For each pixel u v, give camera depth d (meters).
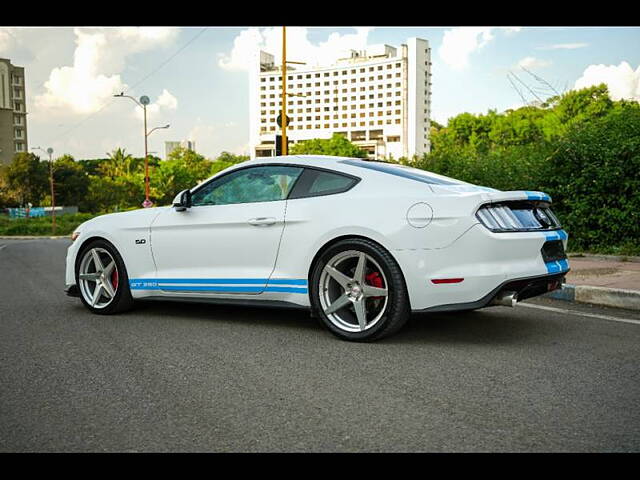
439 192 4.31
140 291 5.61
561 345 4.32
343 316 4.59
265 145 139.88
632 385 3.40
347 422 2.89
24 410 3.12
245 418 2.96
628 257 8.72
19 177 80.25
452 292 4.15
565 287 6.23
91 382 3.59
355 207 4.50
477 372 3.67
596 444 2.61
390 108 159.50
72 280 6.01
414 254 4.21
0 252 18.72
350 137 166.00
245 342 4.51
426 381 3.50
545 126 34.25
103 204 85.31
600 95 32.81
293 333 4.79
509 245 4.14
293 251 4.73
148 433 2.80
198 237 5.23
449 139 57.06
